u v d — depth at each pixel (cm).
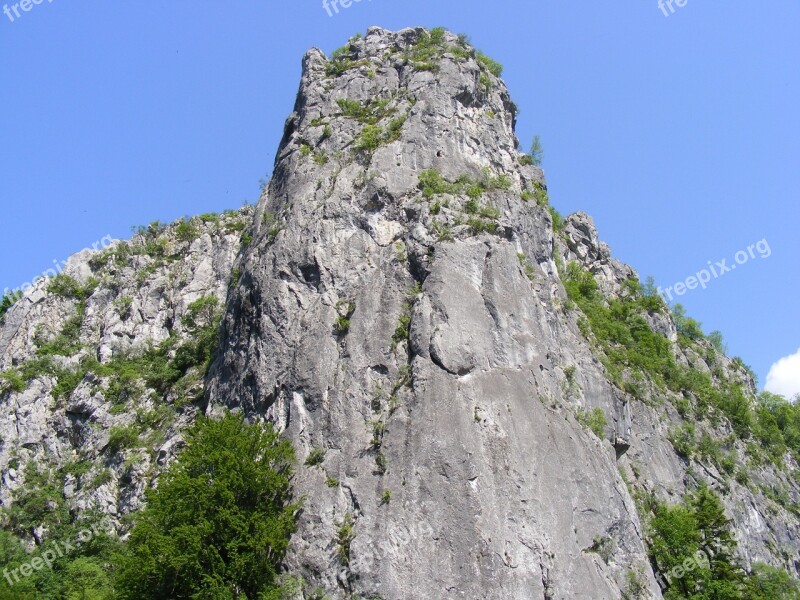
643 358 6794
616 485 4766
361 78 6350
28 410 6412
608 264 8475
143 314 7338
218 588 3747
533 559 4000
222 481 4038
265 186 6247
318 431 4453
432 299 4738
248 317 5150
